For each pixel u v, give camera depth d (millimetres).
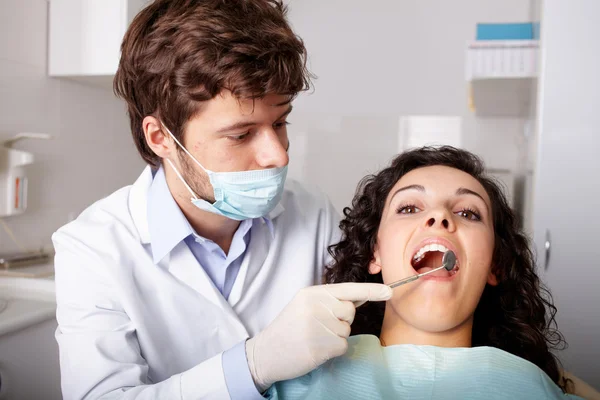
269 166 980
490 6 2857
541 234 1965
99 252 1056
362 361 972
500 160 2846
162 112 972
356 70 2988
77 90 2211
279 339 857
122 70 1039
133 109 1074
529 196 2176
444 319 971
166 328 1097
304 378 994
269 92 875
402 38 2941
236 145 953
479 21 2869
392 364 964
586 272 1942
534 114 2084
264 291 1224
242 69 842
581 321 1946
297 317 863
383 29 2957
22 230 1929
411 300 992
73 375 956
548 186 1957
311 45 3033
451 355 946
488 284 1165
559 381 1144
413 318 987
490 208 1099
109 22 1989
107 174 2424
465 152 1255
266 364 857
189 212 1104
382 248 1093
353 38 2986
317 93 3029
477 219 1070
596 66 1915
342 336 865
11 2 1870
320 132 3004
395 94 2957
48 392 1477
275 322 892
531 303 1167
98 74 2016
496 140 2848
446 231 1003
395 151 2945
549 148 1952
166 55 916
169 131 986
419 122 2914
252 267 1169
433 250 1017
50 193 2062
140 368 966
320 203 1423
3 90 1838
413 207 1093
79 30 2016
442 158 1223
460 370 925
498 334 1165
